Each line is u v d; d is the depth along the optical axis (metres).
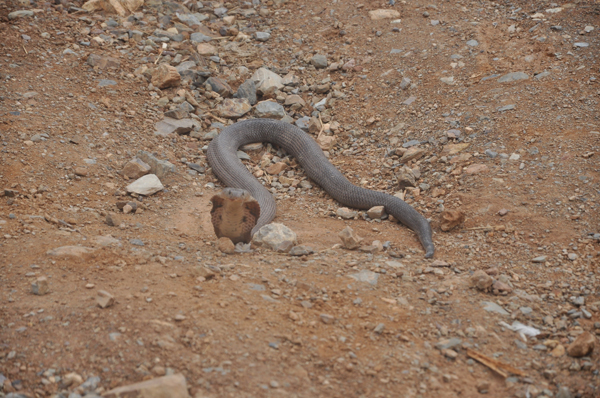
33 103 8.38
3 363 3.73
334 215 7.53
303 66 11.06
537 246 6.21
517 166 7.58
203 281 4.93
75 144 7.85
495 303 5.11
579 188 6.97
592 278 5.59
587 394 4.04
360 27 11.79
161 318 4.23
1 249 5.16
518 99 8.85
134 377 3.66
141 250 5.51
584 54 9.61
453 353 4.27
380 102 9.95
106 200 6.98
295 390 3.71
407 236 6.79
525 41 10.34
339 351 4.17
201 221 6.91
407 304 4.93
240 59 11.13
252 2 13.14
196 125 9.24
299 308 4.67
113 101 9.09
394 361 4.12
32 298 4.40
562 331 4.79
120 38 10.77
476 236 6.54
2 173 6.84
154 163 7.87
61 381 3.62
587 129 7.91
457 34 10.94
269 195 7.77
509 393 3.98
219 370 3.77
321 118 9.87
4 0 10.97
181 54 10.80
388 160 8.64
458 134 8.55
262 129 9.36
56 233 5.66
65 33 10.44
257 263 5.50
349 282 5.21
